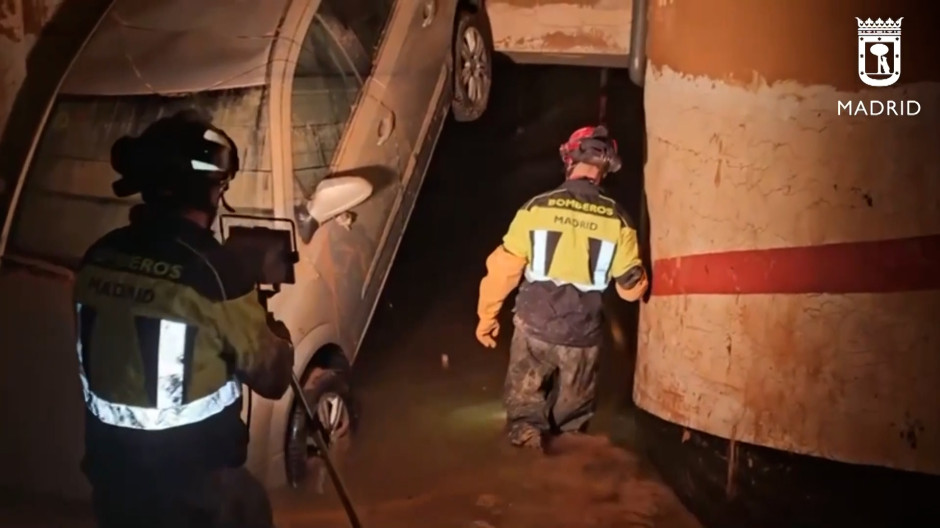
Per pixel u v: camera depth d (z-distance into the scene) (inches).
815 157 126.5
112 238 111.9
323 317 157.0
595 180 167.0
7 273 150.3
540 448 169.6
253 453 141.9
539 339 168.2
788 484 134.3
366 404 186.2
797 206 129.2
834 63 122.9
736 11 133.5
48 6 183.6
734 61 134.6
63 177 156.7
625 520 148.8
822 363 129.4
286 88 155.3
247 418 136.3
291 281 145.9
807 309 130.0
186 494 110.8
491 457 168.1
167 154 109.7
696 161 144.2
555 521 148.9
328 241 158.6
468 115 220.7
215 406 111.1
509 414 174.4
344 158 164.4
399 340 210.4
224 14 165.9
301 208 152.0
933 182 117.1
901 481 124.7
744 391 139.2
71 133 158.7
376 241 175.6
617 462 166.2
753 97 132.4
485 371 201.2
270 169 150.3
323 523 146.1
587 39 242.7
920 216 118.6
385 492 155.9
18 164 176.4
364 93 171.8
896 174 119.8
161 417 108.3
